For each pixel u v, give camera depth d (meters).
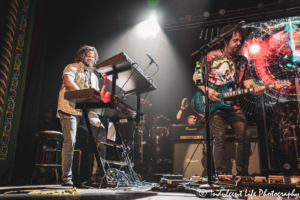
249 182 1.93
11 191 1.61
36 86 4.52
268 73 5.83
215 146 2.65
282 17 5.61
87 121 2.14
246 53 6.05
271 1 5.60
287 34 5.83
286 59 5.75
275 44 5.89
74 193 1.53
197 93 2.98
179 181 2.17
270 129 3.99
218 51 2.94
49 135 3.11
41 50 4.70
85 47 2.80
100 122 2.64
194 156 3.51
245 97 4.67
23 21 3.54
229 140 3.28
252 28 6.09
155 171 4.47
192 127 3.61
